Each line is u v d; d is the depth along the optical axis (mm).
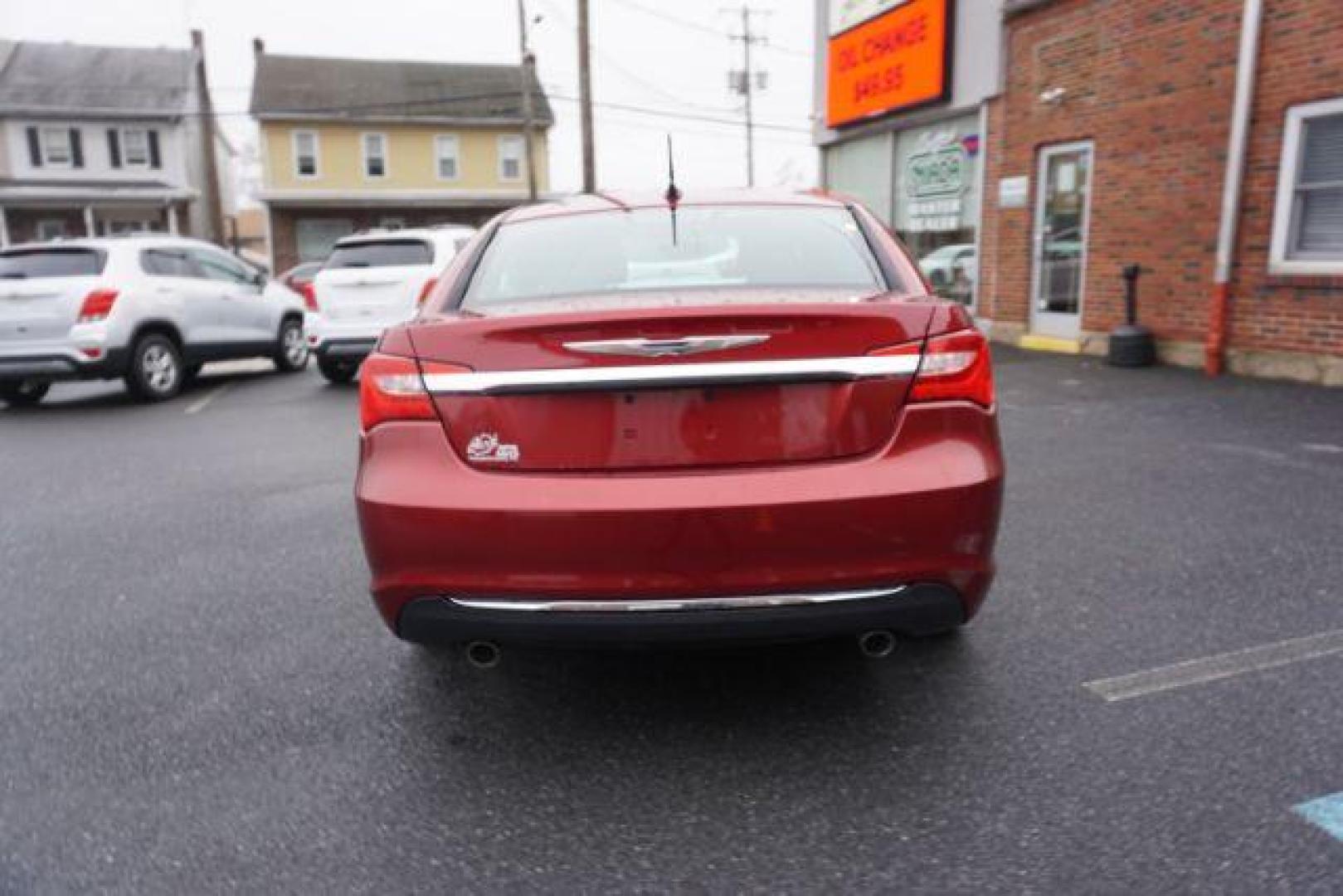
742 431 2434
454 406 2473
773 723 2809
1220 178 8547
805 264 3020
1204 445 5988
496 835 2314
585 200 3584
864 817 2338
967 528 2451
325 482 5992
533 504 2396
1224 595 3627
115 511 5422
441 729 2834
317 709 2971
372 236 10328
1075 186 10289
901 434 2459
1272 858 2127
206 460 6848
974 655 3201
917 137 12914
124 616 3783
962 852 2191
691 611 2412
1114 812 2316
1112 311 9891
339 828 2352
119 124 34344
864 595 2432
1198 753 2557
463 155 37219
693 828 2322
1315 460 5516
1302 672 2994
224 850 2268
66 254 9609
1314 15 7562
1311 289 7828
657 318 2377
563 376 2418
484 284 3020
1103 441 6184
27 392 10383
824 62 14844
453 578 2451
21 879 2172
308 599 3922
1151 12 9039
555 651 3363
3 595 4055
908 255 3152
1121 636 3303
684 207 3383
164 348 10062
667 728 2811
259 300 11742
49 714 2957
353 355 10180
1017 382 8617
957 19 11648
